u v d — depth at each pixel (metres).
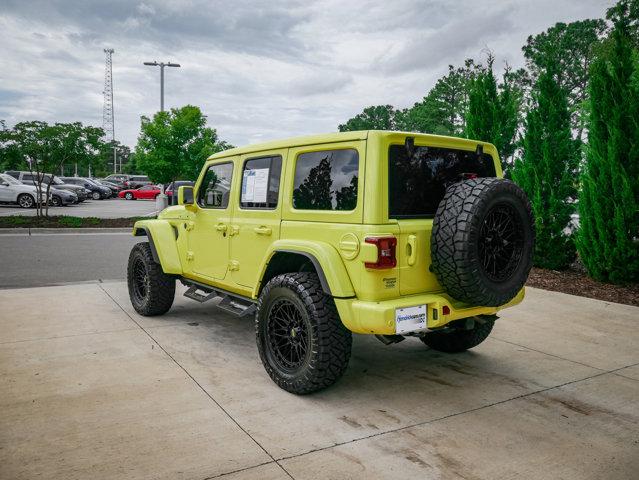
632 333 5.47
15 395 3.62
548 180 9.09
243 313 4.34
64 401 3.53
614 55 7.95
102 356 4.49
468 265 3.16
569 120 9.26
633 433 3.20
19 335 5.07
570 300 6.98
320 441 3.03
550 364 4.50
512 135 10.65
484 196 3.18
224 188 4.81
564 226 9.15
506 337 5.32
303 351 3.69
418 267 3.48
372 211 3.29
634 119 7.60
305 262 3.98
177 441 2.99
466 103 12.50
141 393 3.69
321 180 3.74
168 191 28.11
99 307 6.29
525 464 2.81
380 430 3.19
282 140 4.13
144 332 5.27
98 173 74.50
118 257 10.23
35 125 15.71
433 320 3.45
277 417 3.35
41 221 15.70
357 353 4.82
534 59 55.91
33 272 8.55
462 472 2.72
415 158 3.59
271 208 4.17
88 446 2.92
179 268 5.46
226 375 4.09
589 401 3.70
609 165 7.82
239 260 4.51
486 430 3.21
